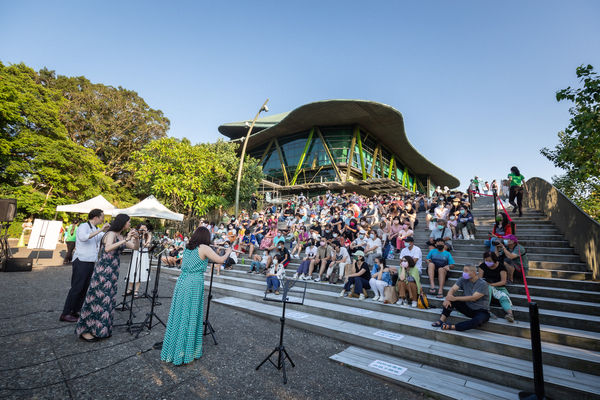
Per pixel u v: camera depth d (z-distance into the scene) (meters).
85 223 4.98
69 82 25.48
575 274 5.59
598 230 5.48
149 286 8.53
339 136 39.00
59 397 2.62
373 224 11.85
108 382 2.96
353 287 6.27
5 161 16.97
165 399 2.72
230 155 25.06
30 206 17.30
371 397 3.06
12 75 18.33
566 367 3.41
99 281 4.04
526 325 4.17
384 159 46.75
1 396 2.53
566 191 13.38
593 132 5.95
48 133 19.61
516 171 9.80
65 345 3.77
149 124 28.91
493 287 4.86
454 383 3.32
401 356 4.07
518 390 3.17
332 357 4.02
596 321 3.96
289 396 2.96
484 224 9.89
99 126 25.53
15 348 3.55
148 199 10.11
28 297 5.98
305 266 8.27
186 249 3.72
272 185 36.47
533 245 7.24
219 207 23.59
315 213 17.02
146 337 4.30
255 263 9.26
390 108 34.75
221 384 3.09
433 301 5.41
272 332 5.04
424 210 14.50
